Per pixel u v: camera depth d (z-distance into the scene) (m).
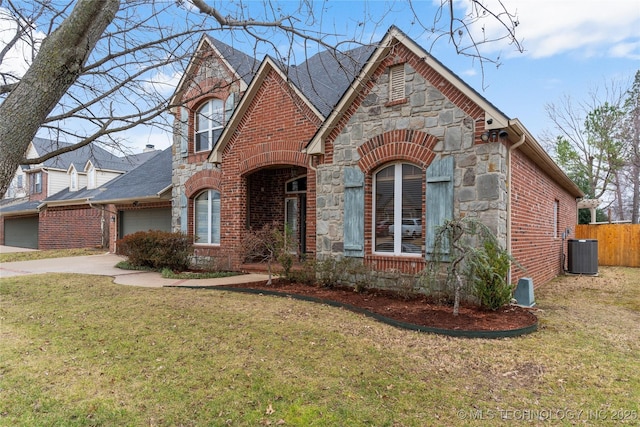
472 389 3.95
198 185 12.93
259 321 6.05
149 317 6.28
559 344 5.23
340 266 8.48
